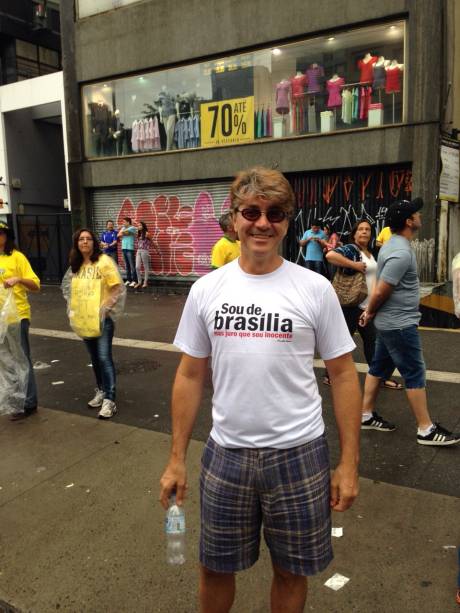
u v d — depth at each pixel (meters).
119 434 4.41
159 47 12.46
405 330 3.85
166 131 12.87
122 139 13.55
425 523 2.98
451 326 8.66
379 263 3.94
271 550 1.88
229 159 11.89
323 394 5.25
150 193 13.36
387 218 4.01
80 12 13.59
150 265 13.61
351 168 10.63
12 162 18.30
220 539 1.87
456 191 10.38
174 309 10.59
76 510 3.27
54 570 2.72
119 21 12.91
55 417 4.85
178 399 1.99
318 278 1.83
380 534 2.89
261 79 11.49
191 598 2.50
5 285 4.68
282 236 1.82
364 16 10.00
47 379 6.09
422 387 3.97
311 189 11.20
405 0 9.55
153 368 6.39
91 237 4.82
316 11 10.48
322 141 10.73
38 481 3.65
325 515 1.83
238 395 1.80
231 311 1.80
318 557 1.83
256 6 11.12
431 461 3.73
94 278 4.77
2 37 18.56
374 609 2.37
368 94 10.34
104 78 13.50
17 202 18.55
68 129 14.20
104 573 2.69
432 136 9.59
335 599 2.43
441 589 2.47
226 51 11.66
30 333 8.67
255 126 11.68
